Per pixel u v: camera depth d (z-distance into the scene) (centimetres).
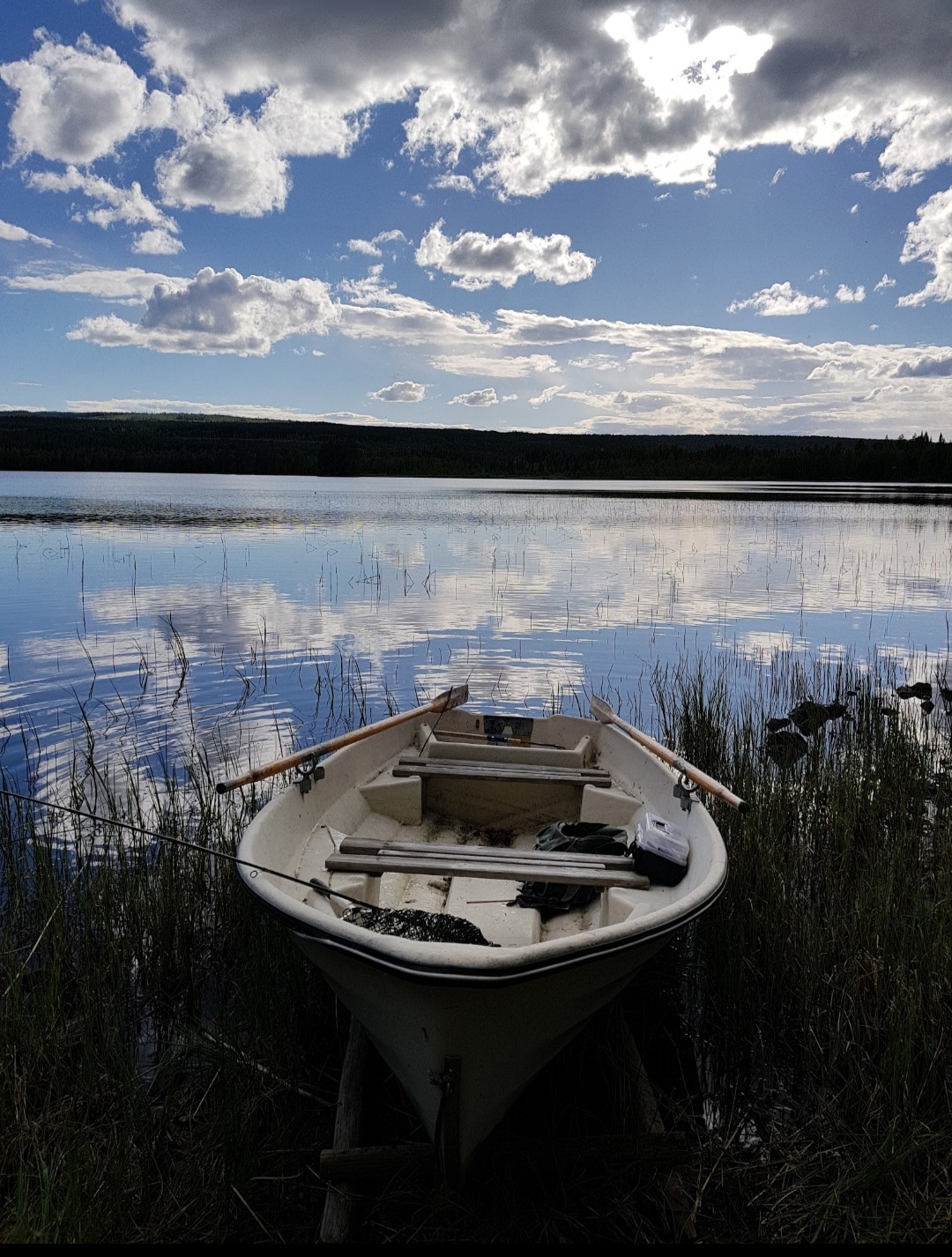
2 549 2288
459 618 1566
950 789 762
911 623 1548
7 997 441
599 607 1686
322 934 331
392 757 688
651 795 594
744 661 1273
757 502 5191
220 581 1884
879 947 477
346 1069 409
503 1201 356
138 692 1063
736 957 472
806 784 741
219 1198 351
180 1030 468
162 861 556
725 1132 399
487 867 445
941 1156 376
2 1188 355
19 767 798
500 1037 329
